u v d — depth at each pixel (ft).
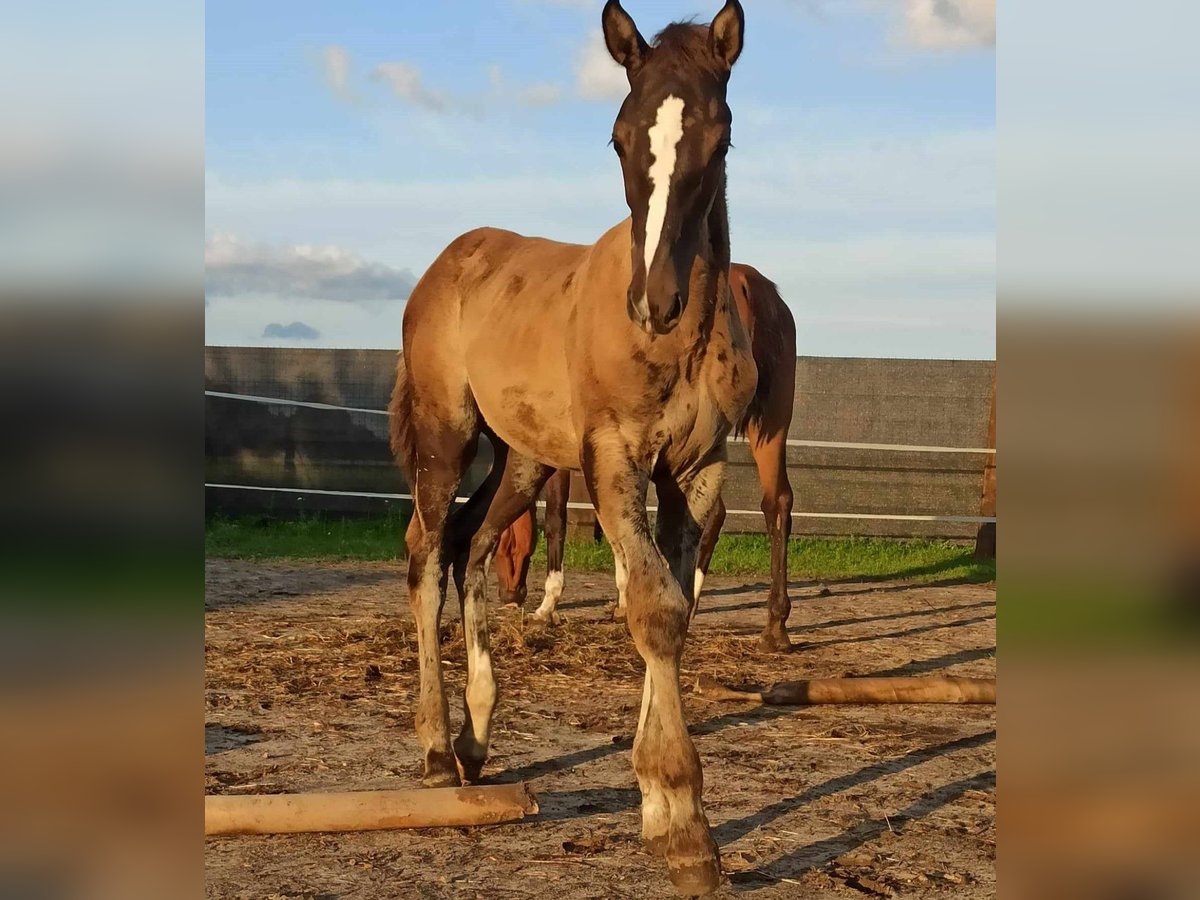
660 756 9.87
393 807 11.69
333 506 44.83
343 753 14.71
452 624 24.20
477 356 13.53
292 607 26.78
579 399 11.34
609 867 10.73
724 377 11.08
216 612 25.68
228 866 10.69
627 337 10.69
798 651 22.88
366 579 31.91
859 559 38.19
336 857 10.97
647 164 9.77
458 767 13.30
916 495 43.11
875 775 14.02
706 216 10.43
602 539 39.06
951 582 34.76
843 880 10.40
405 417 15.28
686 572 11.60
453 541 14.57
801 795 13.15
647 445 10.94
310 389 46.11
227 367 45.73
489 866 10.74
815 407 43.45
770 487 22.62
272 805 11.47
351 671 19.74
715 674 20.36
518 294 13.35
